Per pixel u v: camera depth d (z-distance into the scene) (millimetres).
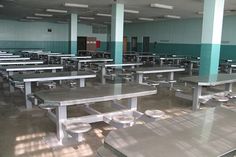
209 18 5855
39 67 5816
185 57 12289
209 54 5926
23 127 3613
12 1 9047
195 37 13359
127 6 9445
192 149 1485
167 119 2123
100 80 7660
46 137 3230
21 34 17109
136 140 1614
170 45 14805
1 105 4770
